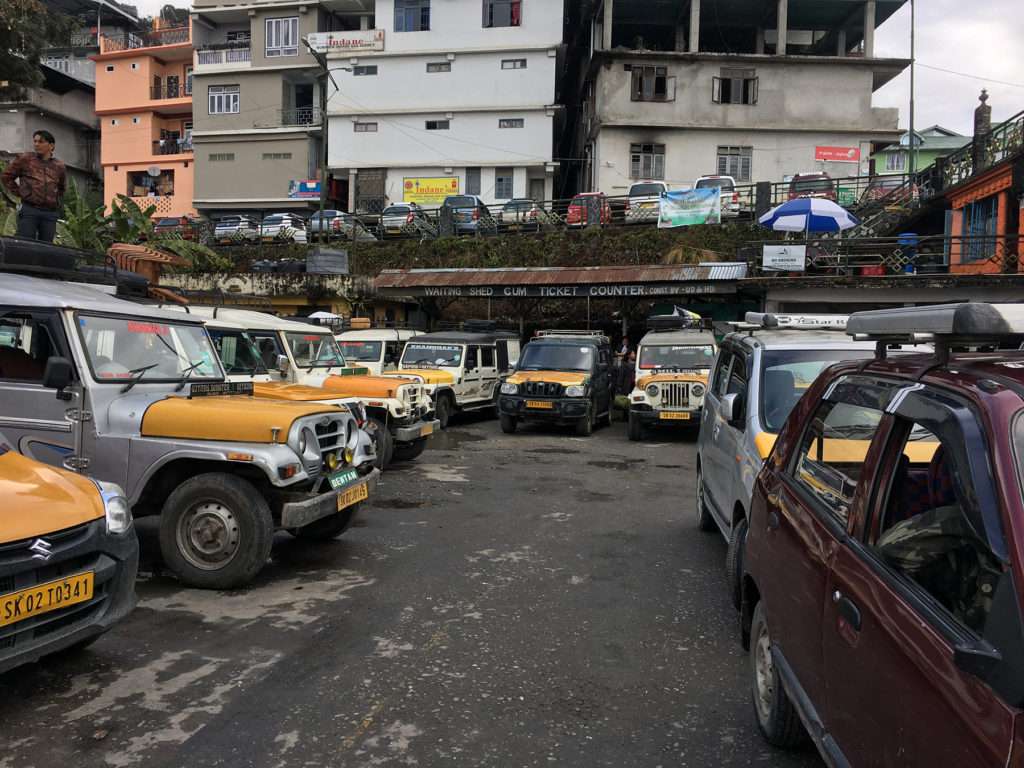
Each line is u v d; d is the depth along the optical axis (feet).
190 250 81.05
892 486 7.55
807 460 10.28
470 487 29.45
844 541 7.89
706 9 110.63
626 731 10.74
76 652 13.07
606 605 16.15
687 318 52.85
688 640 14.25
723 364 22.29
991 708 4.99
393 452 34.50
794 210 57.26
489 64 116.26
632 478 32.30
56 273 21.44
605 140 106.73
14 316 17.20
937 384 7.23
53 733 10.36
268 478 17.30
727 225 75.05
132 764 9.61
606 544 21.17
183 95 139.23
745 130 106.11
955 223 65.36
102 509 12.00
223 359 27.96
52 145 27.22
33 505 10.96
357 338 50.75
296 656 13.15
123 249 35.55
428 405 34.96
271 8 126.21
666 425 44.50
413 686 12.05
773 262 54.65
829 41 117.19
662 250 76.69
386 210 93.71
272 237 97.45
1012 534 5.46
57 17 71.77
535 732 10.65
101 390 17.15
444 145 117.60
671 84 105.81
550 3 114.42
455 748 10.17
